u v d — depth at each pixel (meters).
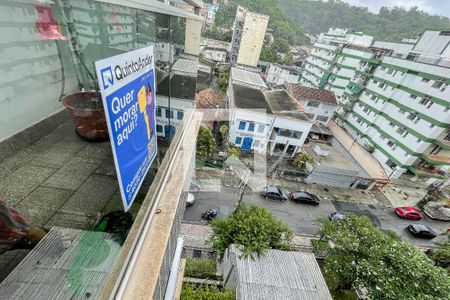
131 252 1.40
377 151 19.28
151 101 1.70
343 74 27.08
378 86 20.34
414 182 17.81
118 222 1.35
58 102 1.14
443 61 15.67
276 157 15.93
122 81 1.17
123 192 1.30
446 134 14.98
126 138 1.29
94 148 1.31
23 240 0.96
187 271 7.95
